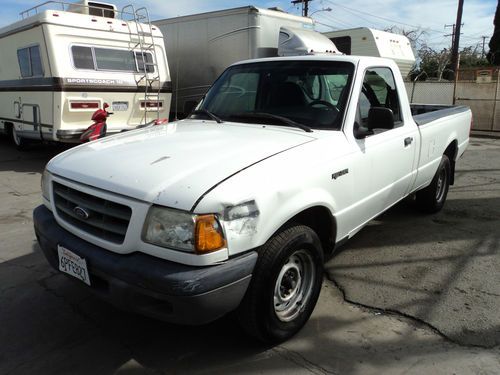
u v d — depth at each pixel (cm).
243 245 255
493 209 612
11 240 493
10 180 784
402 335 318
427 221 559
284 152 300
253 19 948
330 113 362
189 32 1062
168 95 1014
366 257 452
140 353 298
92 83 872
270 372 279
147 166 274
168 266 243
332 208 326
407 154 438
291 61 415
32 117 929
